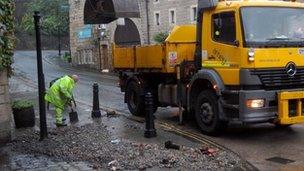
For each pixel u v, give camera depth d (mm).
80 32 45406
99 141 10250
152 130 10922
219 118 10688
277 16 10367
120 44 16156
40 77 10406
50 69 42625
